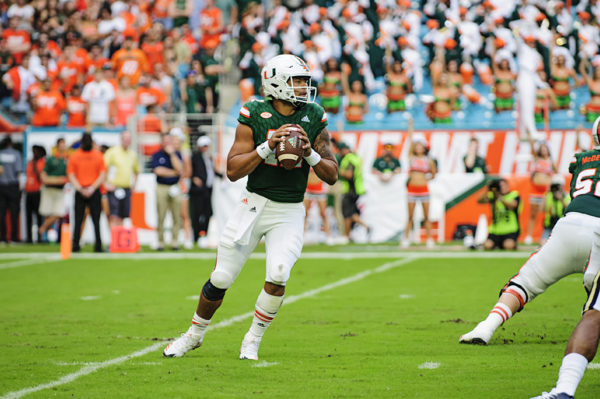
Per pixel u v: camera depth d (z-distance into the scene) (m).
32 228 71.19
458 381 19.98
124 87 80.12
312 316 30.84
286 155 20.53
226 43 89.44
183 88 81.56
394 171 68.88
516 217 59.19
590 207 22.17
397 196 68.75
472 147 69.69
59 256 57.69
